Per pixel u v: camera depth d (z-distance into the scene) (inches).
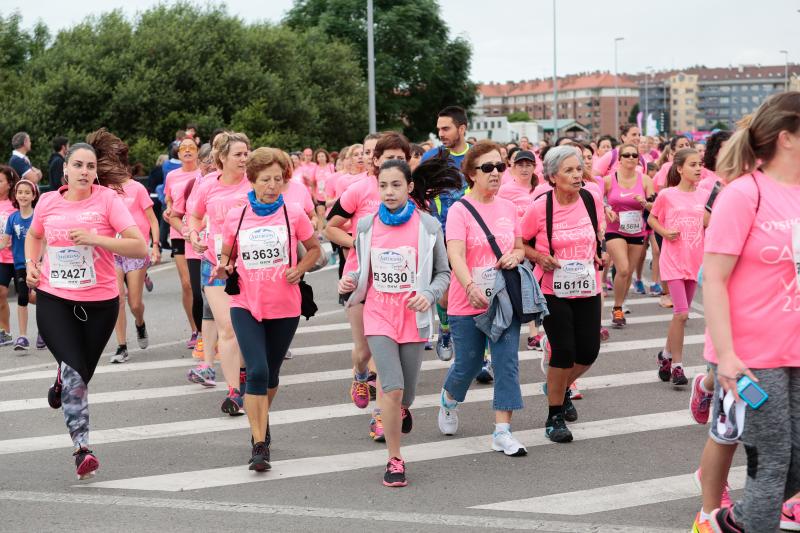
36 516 231.5
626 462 272.7
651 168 689.0
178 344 466.6
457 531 218.4
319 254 278.2
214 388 374.3
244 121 1673.2
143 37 1673.2
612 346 448.5
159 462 278.1
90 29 1708.9
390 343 256.7
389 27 2443.4
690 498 240.4
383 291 258.2
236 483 256.8
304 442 299.1
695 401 247.9
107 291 267.1
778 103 177.0
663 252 366.3
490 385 372.8
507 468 268.1
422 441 297.9
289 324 276.1
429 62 2496.3
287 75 1850.4
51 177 687.1
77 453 257.0
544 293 295.0
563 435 293.4
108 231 265.9
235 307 271.6
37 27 2039.9
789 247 175.5
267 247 268.2
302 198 375.9
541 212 294.5
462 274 274.7
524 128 5580.7
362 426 318.0
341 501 240.7
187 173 453.4
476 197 285.7
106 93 1605.6
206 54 1722.4
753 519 176.2
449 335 398.6
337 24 2437.3
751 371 177.3
